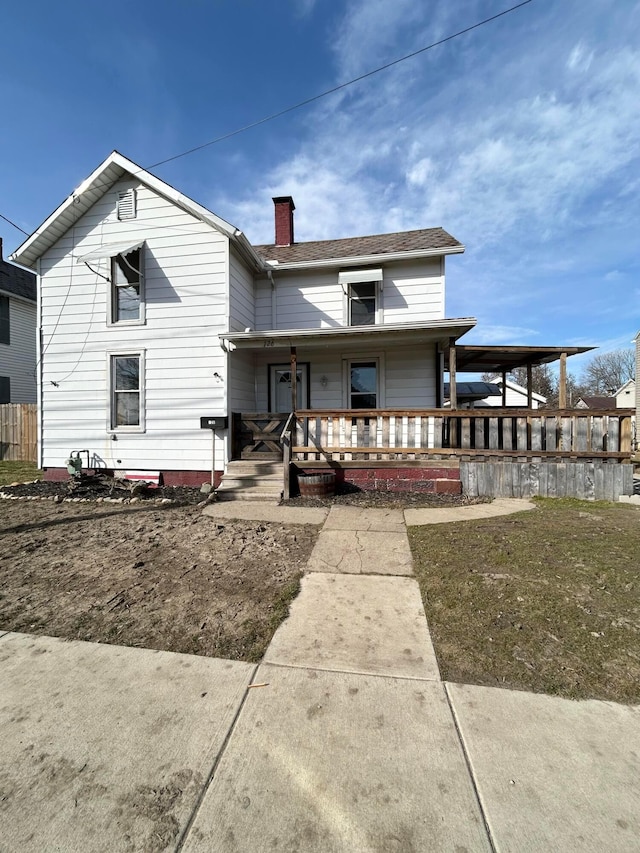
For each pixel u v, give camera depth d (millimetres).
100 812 1506
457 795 1550
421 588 3406
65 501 7090
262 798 1550
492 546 4359
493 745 1779
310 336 7988
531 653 2459
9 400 18000
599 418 7105
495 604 3068
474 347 8484
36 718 1983
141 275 8711
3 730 1909
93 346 9000
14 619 2977
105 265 8938
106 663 2430
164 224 8672
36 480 9078
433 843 1378
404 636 2682
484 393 16625
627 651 2455
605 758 1705
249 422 8609
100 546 4613
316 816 1475
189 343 8609
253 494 7125
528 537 4660
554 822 1439
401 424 7633
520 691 2133
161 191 8391
